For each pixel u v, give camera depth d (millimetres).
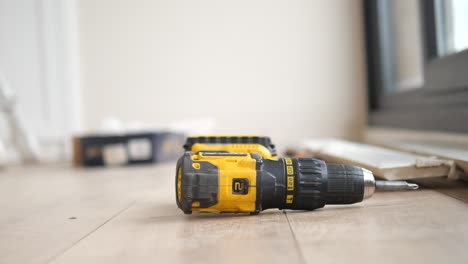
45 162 2912
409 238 689
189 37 3133
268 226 825
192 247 708
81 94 3146
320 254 629
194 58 3137
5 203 1305
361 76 3080
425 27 2002
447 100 1861
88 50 3139
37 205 1242
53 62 3078
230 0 3121
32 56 3078
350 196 927
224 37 3131
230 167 883
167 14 3135
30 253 732
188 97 3145
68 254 712
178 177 896
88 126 3148
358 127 3092
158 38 3139
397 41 2723
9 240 834
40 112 3092
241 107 3129
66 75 3086
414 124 2209
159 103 3146
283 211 959
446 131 1832
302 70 3105
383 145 1973
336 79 3092
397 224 787
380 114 2809
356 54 3080
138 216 1011
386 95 2789
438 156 1265
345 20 3082
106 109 3152
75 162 2527
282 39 3111
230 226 843
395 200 1023
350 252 631
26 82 3086
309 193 899
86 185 1651
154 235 808
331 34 3090
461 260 576
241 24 3121
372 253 621
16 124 2768
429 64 1993
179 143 2688
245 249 678
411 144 1765
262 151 1076
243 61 3125
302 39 3102
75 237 833
